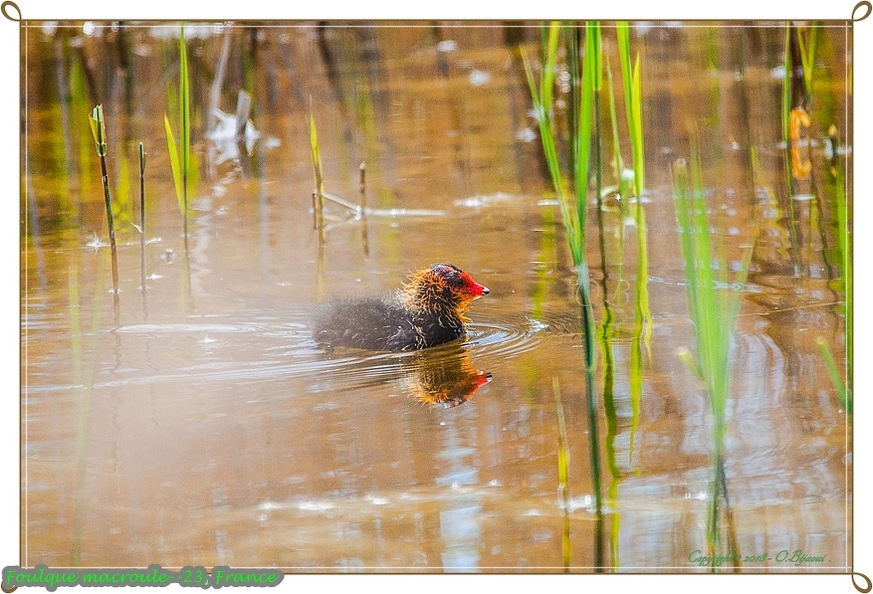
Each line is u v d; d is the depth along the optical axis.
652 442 7.38
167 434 7.38
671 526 6.97
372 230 10.07
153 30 10.45
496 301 9.02
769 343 8.21
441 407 7.66
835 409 7.71
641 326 8.57
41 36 9.76
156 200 10.21
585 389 7.85
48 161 9.80
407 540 6.86
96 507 7.05
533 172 10.60
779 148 9.66
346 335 8.55
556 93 10.81
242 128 11.06
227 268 9.39
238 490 7.04
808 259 8.98
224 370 8.06
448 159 10.90
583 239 8.25
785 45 9.54
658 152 10.11
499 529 6.89
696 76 10.05
